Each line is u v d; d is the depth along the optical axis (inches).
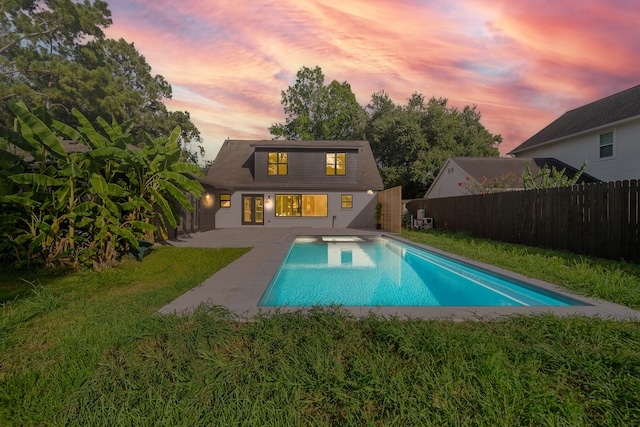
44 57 1023.0
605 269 226.5
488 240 437.7
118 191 251.8
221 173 767.7
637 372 90.7
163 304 157.4
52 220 258.5
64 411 81.1
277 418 76.9
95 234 263.9
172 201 342.6
